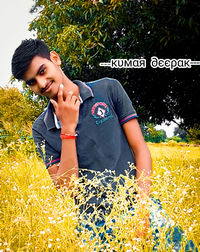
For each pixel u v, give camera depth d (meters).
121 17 6.25
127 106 1.81
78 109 1.67
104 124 1.75
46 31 7.33
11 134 6.25
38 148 1.93
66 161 1.68
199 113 7.79
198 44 5.93
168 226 1.49
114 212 1.44
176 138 28.81
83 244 1.34
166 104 8.14
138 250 1.27
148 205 1.43
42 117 1.92
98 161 1.73
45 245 1.38
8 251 1.37
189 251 1.35
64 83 1.78
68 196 1.60
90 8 6.15
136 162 1.78
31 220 1.51
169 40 5.95
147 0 5.94
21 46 1.66
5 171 2.90
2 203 1.98
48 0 7.17
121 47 7.30
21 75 1.67
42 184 2.33
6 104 8.74
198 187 2.29
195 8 4.99
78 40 6.46
